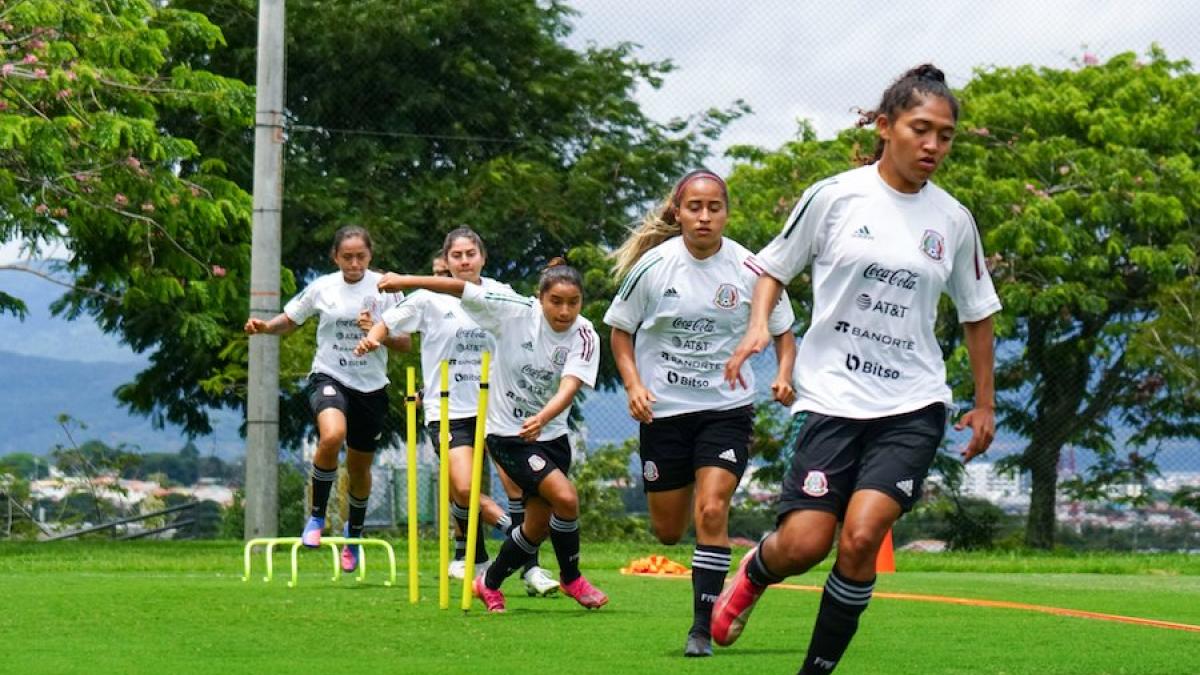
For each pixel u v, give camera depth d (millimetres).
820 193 7402
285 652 8352
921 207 7371
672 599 12047
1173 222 28266
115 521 30562
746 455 9320
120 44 24344
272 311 21922
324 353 14727
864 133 28312
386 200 32219
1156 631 10047
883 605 11906
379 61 32531
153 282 25578
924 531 28922
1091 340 28797
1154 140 31312
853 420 7199
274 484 21891
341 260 14695
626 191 32750
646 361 9469
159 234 25578
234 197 25984
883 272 7254
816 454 7242
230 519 31906
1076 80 32906
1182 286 26422
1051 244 28141
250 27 33781
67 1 23969
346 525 15188
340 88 32562
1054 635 9727
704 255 9336
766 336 7438
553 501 10742
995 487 28812
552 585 11625
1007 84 33062
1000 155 30094
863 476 7094
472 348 13102
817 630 7070
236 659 8031
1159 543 28109
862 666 8094
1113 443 29312
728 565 8953
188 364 34938
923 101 7191
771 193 28906
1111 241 28531
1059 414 28766
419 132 33344
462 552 13359
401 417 27938
